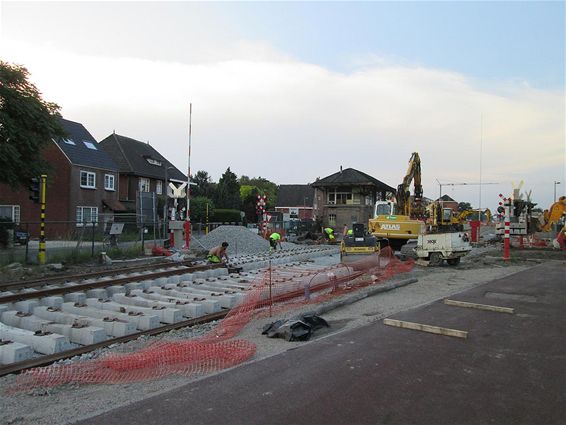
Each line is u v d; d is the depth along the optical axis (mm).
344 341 6402
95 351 6625
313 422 3971
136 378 5297
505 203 20375
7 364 5832
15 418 4289
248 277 13711
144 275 12688
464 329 7070
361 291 10836
